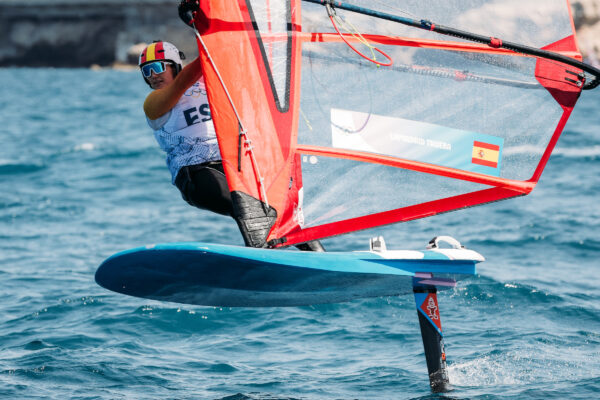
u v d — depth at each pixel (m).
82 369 22.92
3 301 31.27
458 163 18.25
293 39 17.44
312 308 29.95
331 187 18.00
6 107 129.75
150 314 29.09
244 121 17.09
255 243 17.11
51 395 20.67
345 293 19.69
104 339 26.45
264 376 22.81
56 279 34.66
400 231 44.50
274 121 17.38
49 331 27.20
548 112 18.28
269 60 17.30
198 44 16.89
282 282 17.64
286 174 17.53
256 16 17.19
